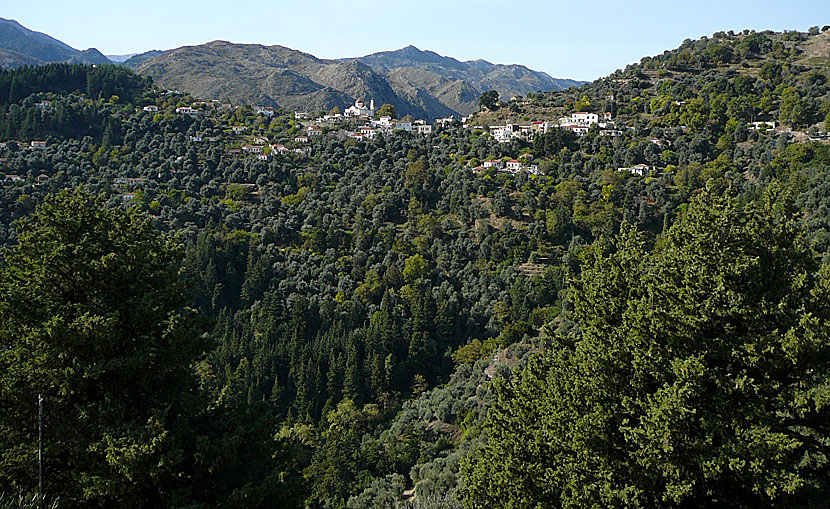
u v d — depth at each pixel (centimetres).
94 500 1253
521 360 4997
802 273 1339
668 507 1347
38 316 1321
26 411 1272
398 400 6225
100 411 1264
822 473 1306
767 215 1389
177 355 1426
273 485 1362
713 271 1365
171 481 1312
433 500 2341
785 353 1221
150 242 1576
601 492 1291
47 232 1384
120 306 1382
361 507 3938
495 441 1731
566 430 1467
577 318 1698
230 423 1480
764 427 1205
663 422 1230
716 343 1329
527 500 1494
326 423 5581
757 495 1312
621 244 1722
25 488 1205
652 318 1374
